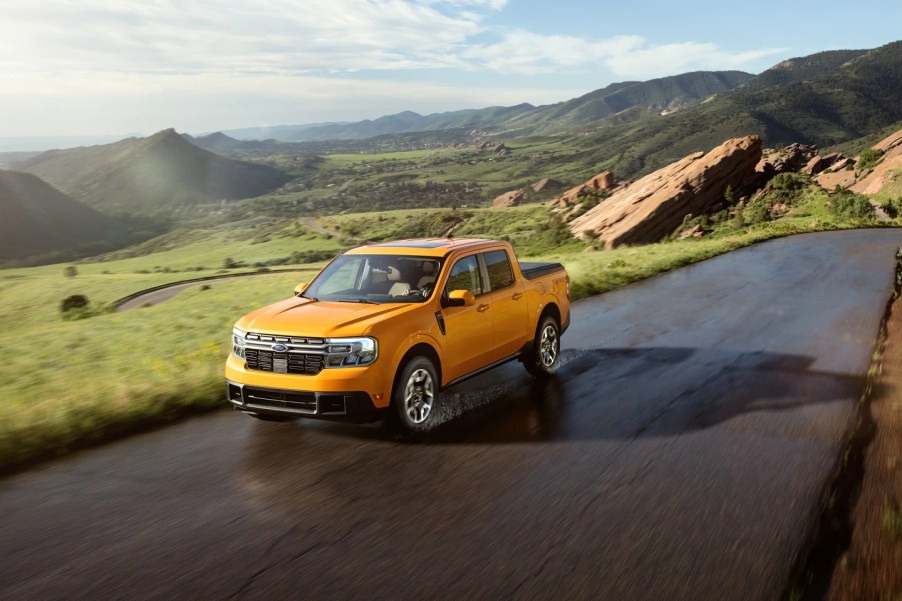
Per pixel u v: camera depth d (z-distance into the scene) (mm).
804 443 5742
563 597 3334
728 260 23703
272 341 5836
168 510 4484
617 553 3807
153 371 9188
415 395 6113
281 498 4680
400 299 6500
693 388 7688
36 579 3574
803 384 7777
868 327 11227
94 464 5465
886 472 4977
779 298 14695
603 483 4902
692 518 4277
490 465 5312
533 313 7945
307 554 3830
